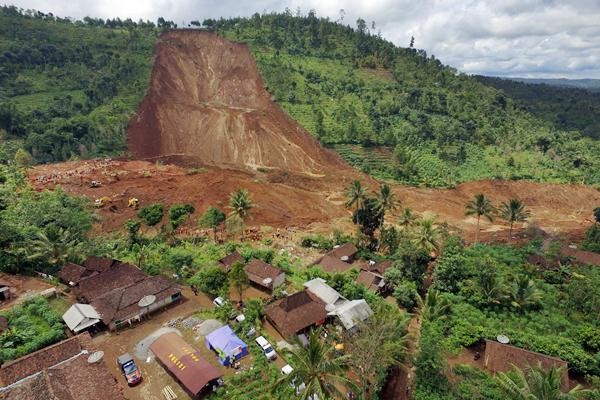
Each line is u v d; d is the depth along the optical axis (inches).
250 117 5738.2
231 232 3233.3
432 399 1551.4
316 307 2021.4
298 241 3248.0
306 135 5502.0
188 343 1844.2
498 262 2741.1
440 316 2097.7
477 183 4766.2
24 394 1332.4
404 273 2536.9
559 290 2452.0
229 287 2252.7
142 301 2014.0
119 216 3486.7
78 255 2443.4
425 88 7086.6
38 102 5935.0
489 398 1578.5
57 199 3006.9
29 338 1694.1
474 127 6023.6
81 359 1541.6
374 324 1653.5
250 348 1796.3
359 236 3110.2
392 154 5339.6
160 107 5925.2
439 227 3102.9
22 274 2230.6
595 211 3833.7
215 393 1552.7
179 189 4001.0
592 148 5866.1
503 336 1926.7
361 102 6466.5
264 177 4539.9
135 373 1600.6
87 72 6845.5
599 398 1485.0
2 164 4028.1
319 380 1245.7
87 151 4945.9
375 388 1577.3
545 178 4940.9
